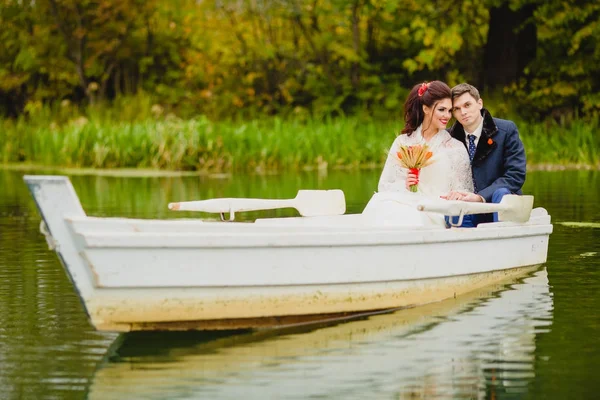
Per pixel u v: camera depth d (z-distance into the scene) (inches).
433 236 385.4
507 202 421.1
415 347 328.5
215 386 290.8
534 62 1381.6
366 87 1598.2
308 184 900.0
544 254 463.5
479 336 340.8
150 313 332.8
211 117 1555.1
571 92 1344.7
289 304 352.8
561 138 1216.2
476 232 404.5
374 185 883.4
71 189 322.3
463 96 437.7
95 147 1184.8
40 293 418.9
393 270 374.6
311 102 1626.5
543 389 285.4
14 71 1750.7
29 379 299.6
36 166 1231.5
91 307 326.6
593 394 280.5
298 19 1627.7
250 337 343.6
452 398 279.4
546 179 944.9
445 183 419.8
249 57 1664.6
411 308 383.9
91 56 1684.3
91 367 310.8
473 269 410.3
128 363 314.3
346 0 1579.7
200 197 776.9
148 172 1084.5
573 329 348.5
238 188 868.6
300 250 350.0
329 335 344.5
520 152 442.6
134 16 1694.1
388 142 1205.7
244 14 1667.1
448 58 1524.4
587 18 1381.6
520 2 1298.0
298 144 1167.6
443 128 422.0
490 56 1378.0
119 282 326.0
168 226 333.1
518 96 1359.5
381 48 1658.5
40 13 1721.2
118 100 1531.7
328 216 426.0
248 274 341.7
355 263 363.3
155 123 1247.5
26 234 597.0
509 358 314.8
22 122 1453.0
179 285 332.8
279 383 293.1
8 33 1752.0
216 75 1672.0
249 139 1162.0
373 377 296.8
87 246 320.2
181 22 1744.6
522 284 424.8
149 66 1779.0
